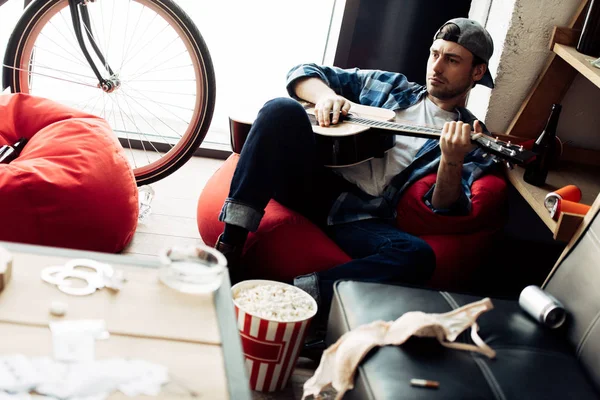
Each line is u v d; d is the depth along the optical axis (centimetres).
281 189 209
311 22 336
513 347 138
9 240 188
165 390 89
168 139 327
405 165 219
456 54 216
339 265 194
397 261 194
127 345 96
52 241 192
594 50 225
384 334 131
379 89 238
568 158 255
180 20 240
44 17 241
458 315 136
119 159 211
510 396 122
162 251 116
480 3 282
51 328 96
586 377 135
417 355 127
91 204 196
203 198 224
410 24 300
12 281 105
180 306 108
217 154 324
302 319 158
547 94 246
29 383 84
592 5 220
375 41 303
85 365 90
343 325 142
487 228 221
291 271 204
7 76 247
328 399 167
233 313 109
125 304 106
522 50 244
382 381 119
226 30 342
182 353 97
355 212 212
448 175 201
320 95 229
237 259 196
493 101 252
